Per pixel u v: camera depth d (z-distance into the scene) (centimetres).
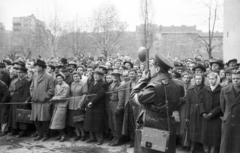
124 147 656
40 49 3416
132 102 395
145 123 386
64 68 823
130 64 888
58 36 3089
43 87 725
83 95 704
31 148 658
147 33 2439
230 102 509
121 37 3108
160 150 357
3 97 770
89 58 1891
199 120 588
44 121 724
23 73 781
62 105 715
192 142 609
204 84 599
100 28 2912
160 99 372
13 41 3625
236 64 754
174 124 387
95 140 713
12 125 761
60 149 647
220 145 529
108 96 693
